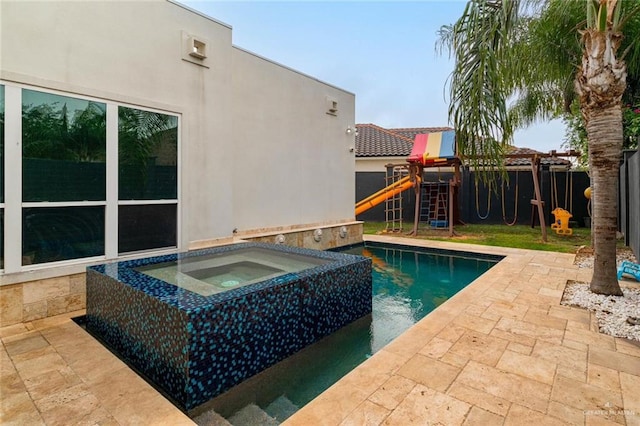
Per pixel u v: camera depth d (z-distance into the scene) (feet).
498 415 7.64
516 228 44.16
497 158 15.52
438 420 7.48
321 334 13.14
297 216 29.50
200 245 19.86
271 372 10.91
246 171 24.99
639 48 20.70
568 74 23.93
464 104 15.62
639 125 26.71
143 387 8.84
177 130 18.38
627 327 12.19
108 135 15.52
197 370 8.88
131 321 10.84
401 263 28.45
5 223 12.61
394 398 8.30
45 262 13.66
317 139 31.53
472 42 15.19
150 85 17.37
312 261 16.10
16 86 12.88
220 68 20.98
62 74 14.21
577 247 30.12
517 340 11.48
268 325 10.85
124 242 16.07
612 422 7.39
